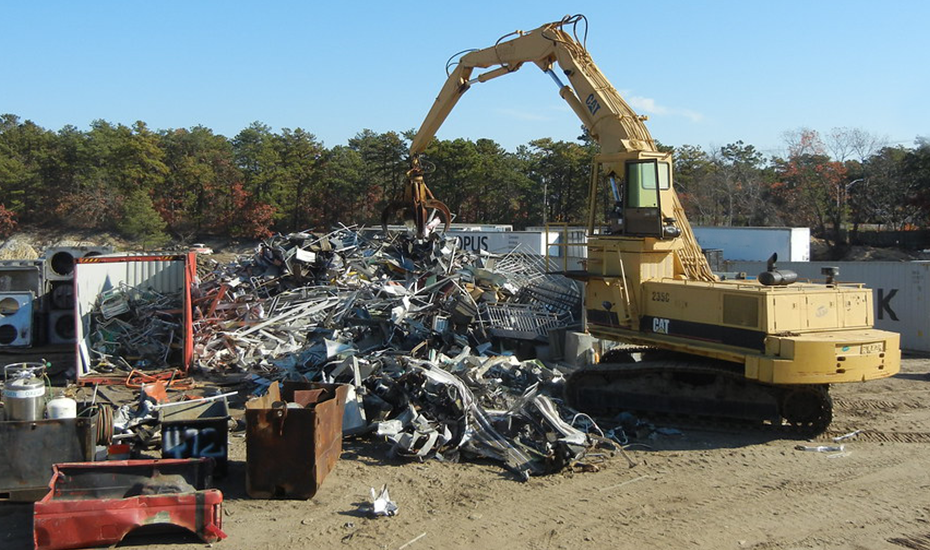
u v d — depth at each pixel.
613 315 11.66
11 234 57.75
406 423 9.91
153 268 16.41
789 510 7.75
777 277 10.51
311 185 63.25
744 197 58.97
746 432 10.85
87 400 11.73
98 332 14.77
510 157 69.44
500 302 16.59
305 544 6.83
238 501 7.92
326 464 8.55
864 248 50.59
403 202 17.05
